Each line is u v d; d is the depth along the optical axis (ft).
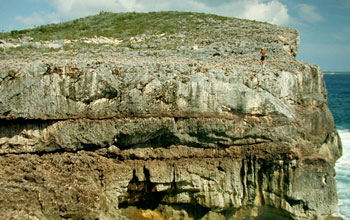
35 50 93.35
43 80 59.36
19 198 50.80
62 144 61.82
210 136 67.62
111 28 128.47
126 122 63.52
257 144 69.87
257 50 103.04
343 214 80.48
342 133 166.61
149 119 64.23
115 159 65.82
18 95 57.72
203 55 94.89
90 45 103.81
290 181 70.23
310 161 71.05
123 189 65.57
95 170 63.67
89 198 54.75
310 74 88.12
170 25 131.03
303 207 72.23
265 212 74.69
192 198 70.28
